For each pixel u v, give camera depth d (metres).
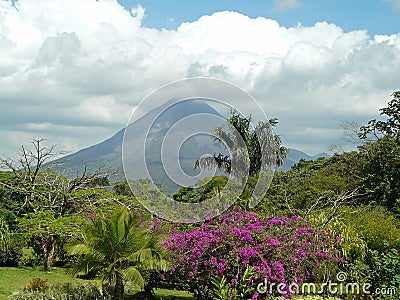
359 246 11.23
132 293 11.20
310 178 26.64
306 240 10.07
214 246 9.48
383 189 20.92
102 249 9.34
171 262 9.77
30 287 10.51
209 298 10.20
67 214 16.67
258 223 9.84
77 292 10.17
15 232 16.55
